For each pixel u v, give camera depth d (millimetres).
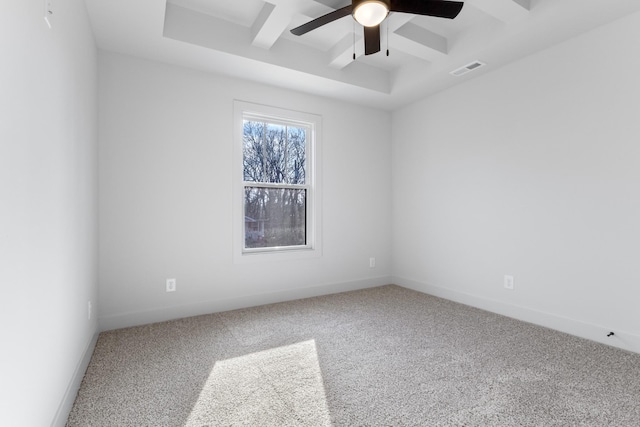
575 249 2625
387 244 4469
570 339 2541
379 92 3775
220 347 2424
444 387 1878
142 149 2900
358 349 2391
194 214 3139
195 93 3139
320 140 3902
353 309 3344
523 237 2984
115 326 2785
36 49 1193
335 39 3137
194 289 3145
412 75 3541
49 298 1342
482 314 3170
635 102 2303
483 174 3326
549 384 1900
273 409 1676
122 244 2826
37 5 1199
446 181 3723
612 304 2420
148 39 2609
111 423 1565
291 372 2057
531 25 2467
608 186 2436
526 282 2963
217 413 1644
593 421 1566
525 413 1633
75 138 1836
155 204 2959
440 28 2951
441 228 3793
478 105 3369
